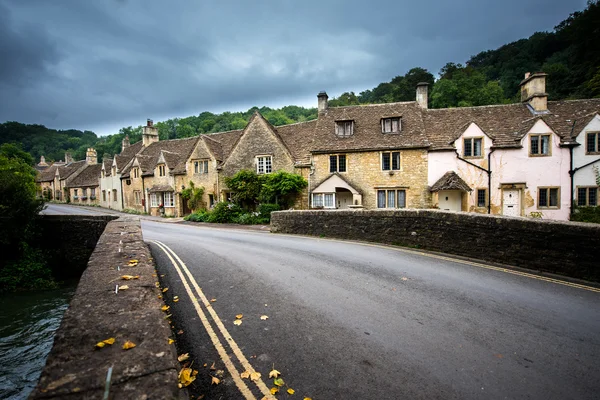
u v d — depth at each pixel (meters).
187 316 4.97
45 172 59.72
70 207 40.53
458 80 41.19
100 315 3.21
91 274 4.83
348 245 11.11
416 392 3.06
